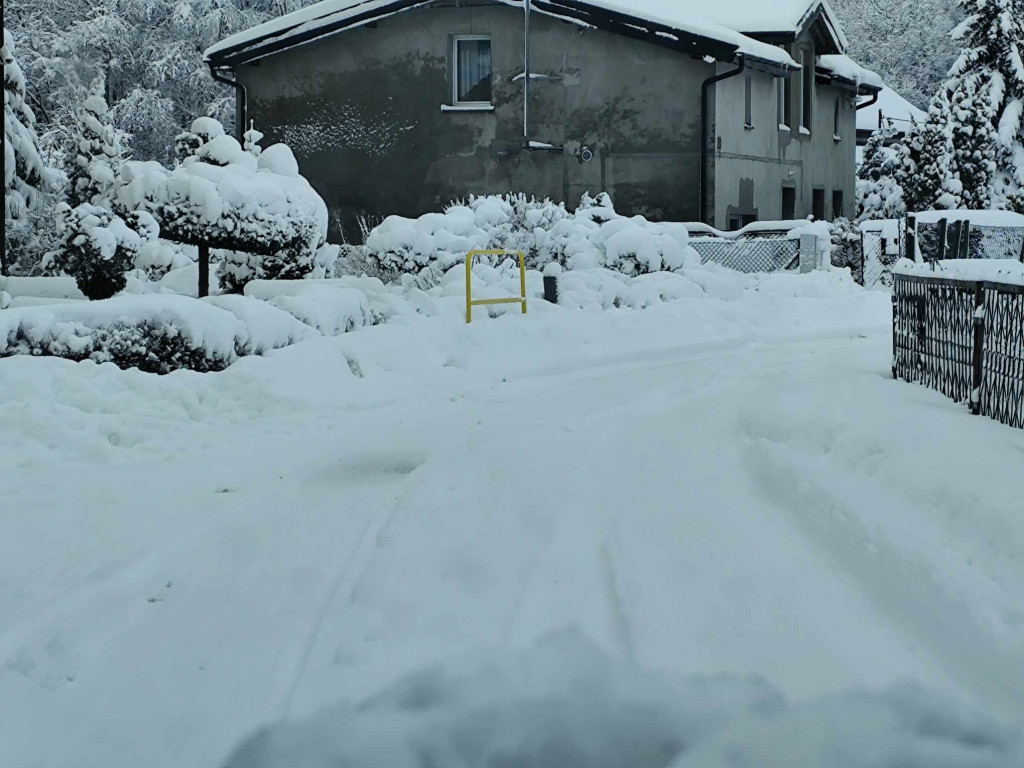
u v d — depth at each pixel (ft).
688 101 91.97
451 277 60.44
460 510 21.53
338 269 67.77
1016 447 22.79
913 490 19.99
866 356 47.52
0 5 58.34
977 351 27.94
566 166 93.71
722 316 61.57
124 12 151.53
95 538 20.81
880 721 12.41
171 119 151.74
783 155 106.83
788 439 26.43
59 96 138.41
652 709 12.87
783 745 11.96
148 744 12.49
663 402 35.60
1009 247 93.91
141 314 36.42
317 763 11.89
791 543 18.79
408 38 94.79
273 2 158.40
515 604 16.19
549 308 55.16
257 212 47.78
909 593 15.76
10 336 34.60
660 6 101.04
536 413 34.19
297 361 37.55
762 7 104.88
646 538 19.13
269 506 23.20
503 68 93.71
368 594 16.80
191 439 30.60
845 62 125.39
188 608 16.85
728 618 15.34
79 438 29.32
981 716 12.48
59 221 52.26
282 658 14.76
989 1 140.36
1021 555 16.14
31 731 12.93
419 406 36.45
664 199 93.09
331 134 97.25
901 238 90.38
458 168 95.09
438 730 12.49
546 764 11.78
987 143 133.90
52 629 15.97
